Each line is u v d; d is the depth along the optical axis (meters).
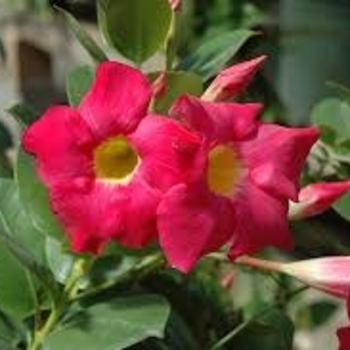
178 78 0.48
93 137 0.45
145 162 0.44
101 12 0.52
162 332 0.46
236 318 0.63
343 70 1.12
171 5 0.52
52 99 1.53
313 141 0.46
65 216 0.44
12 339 0.53
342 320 0.99
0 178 0.54
